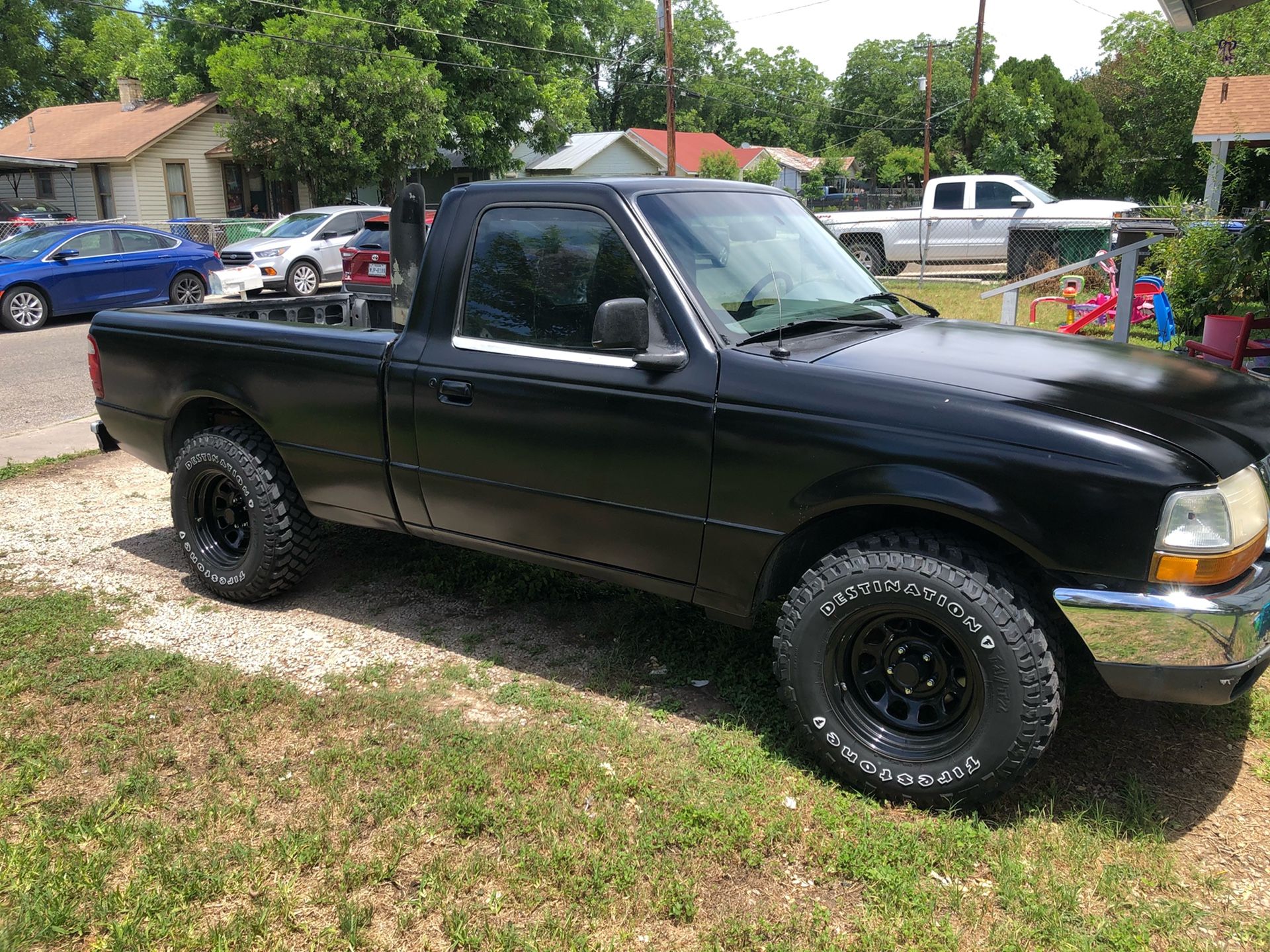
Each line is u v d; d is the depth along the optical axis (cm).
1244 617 247
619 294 328
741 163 5459
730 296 329
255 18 2745
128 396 473
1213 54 2927
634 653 389
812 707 297
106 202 2842
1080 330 1017
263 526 423
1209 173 1681
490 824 281
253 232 2362
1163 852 266
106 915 245
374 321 584
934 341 334
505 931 237
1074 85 3591
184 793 300
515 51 3006
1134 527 253
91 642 404
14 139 3164
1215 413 280
